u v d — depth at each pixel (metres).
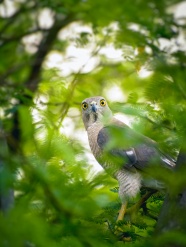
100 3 8.84
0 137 5.51
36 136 5.71
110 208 7.50
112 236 6.27
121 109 5.39
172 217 6.51
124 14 8.73
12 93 8.00
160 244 4.90
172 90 5.48
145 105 6.01
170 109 5.41
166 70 5.73
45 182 4.94
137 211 9.09
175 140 5.89
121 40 8.70
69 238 5.04
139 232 7.77
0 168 4.50
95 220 6.39
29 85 10.05
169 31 8.79
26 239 3.96
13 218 4.02
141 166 10.79
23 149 5.69
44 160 5.25
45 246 4.00
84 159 5.59
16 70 13.05
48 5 10.88
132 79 10.28
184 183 5.51
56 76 10.03
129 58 8.42
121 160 7.41
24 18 14.46
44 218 4.84
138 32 8.60
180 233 4.89
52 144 5.39
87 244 5.10
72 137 6.39
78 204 5.04
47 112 6.37
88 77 11.62
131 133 5.23
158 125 6.01
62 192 5.07
